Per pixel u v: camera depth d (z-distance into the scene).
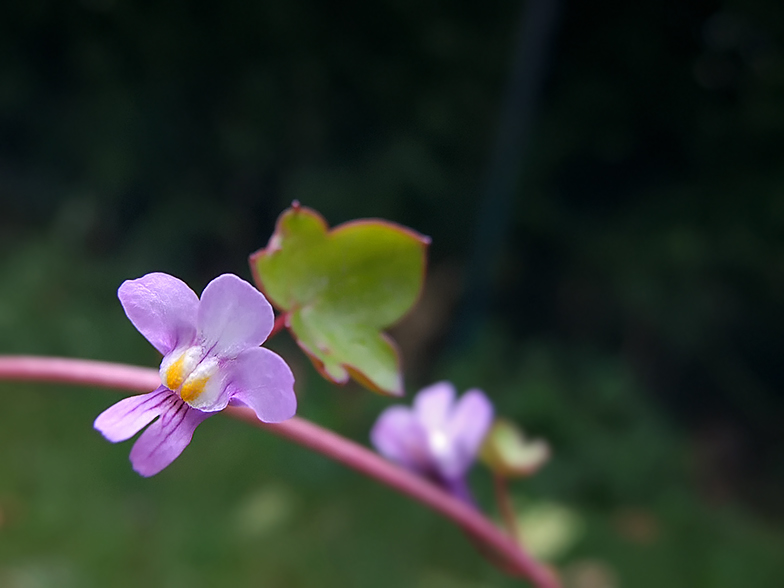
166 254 0.43
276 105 0.42
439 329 0.40
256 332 0.05
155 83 0.44
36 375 0.06
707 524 0.32
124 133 0.44
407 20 0.40
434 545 0.28
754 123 0.39
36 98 0.46
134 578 0.25
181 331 0.05
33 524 0.27
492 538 0.08
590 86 0.41
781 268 0.39
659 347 0.41
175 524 0.28
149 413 0.05
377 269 0.07
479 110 0.40
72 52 0.45
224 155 0.43
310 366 0.35
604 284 0.42
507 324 0.42
